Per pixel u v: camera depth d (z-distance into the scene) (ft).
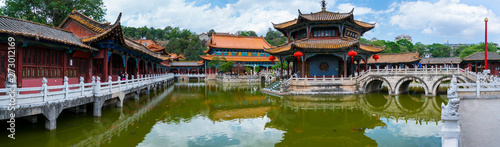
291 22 135.44
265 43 277.64
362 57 129.18
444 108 25.90
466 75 92.48
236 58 252.42
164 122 59.47
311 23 121.70
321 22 120.06
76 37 65.36
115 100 73.87
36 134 43.98
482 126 30.58
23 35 42.96
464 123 32.01
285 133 52.65
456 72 95.25
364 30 138.92
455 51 348.18
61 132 46.65
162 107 79.10
